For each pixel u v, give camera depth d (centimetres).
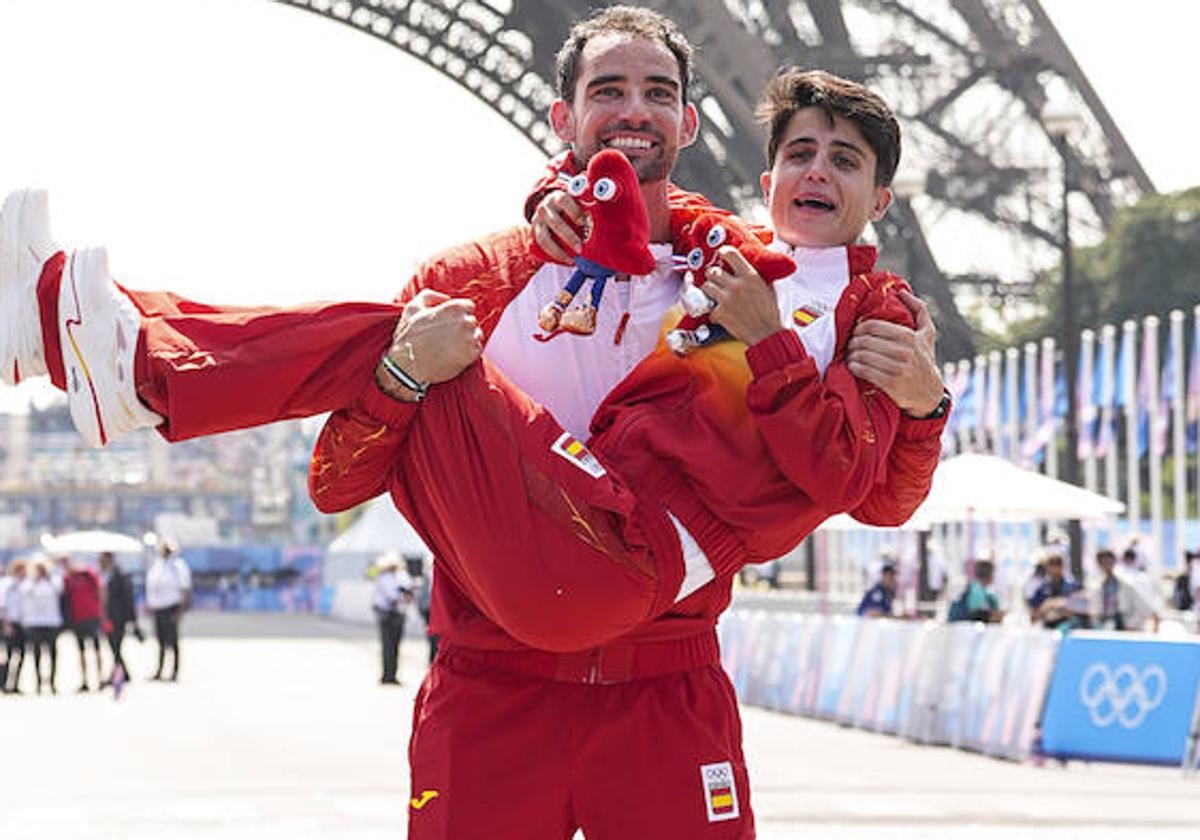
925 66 5006
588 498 515
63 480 19325
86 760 2084
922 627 2391
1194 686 1909
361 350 530
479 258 557
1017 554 3688
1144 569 3253
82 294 522
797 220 564
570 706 545
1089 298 7388
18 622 3666
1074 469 3216
